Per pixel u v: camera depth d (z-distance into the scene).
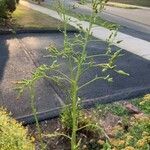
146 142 5.09
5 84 8.30
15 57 10.77
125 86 9.08
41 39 13.62
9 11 16.05
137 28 19.75
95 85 8.84
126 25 20.44
